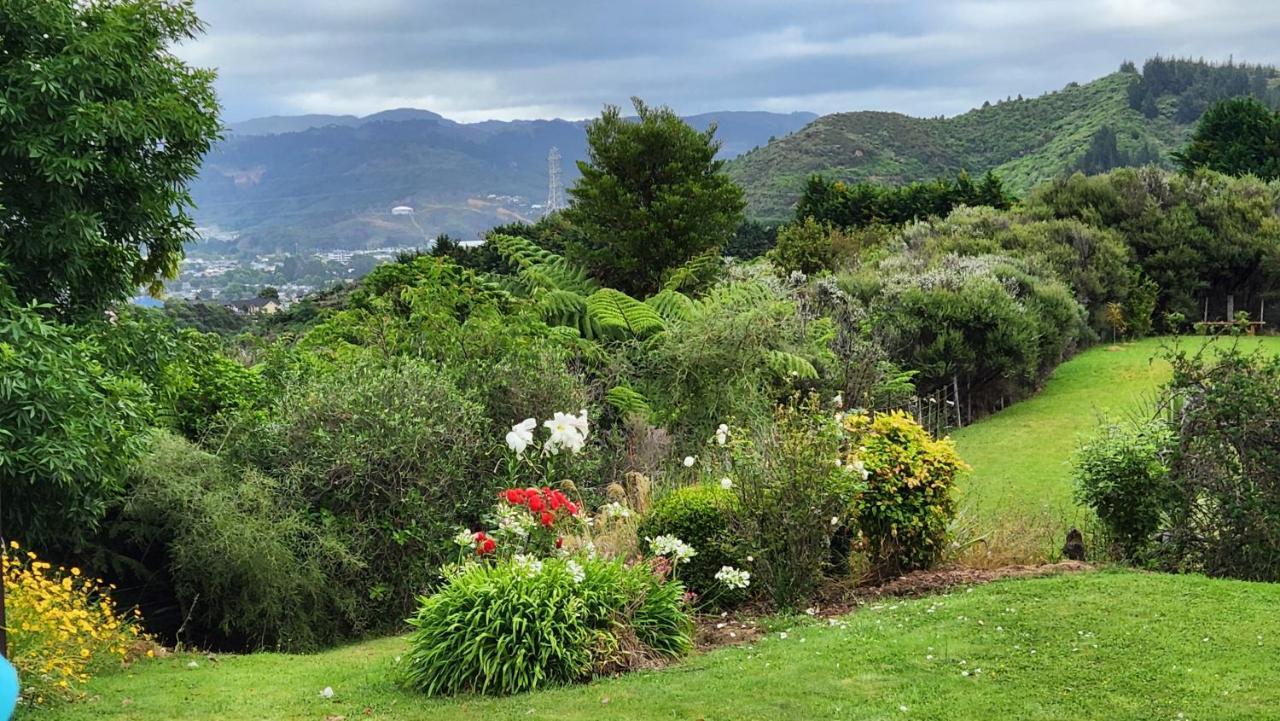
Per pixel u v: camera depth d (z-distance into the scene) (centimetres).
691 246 2052
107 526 864
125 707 550
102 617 757
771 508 710
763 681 524
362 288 1659
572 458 1001
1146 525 788
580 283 1644
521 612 571
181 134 992
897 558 780
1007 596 662
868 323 1766
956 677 514
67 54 899
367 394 945
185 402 1065
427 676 570
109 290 1006
